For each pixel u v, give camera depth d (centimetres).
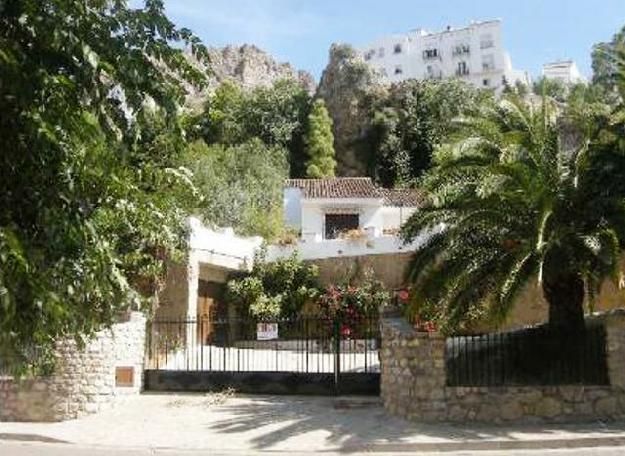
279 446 1279
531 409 1391
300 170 6109
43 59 426
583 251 1381
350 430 1357
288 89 6694
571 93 1562
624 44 1455
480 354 1464
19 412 1576
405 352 1433
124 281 509
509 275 1311
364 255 2745
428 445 1234
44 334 456
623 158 1422
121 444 1334
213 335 2688
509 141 1405
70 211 450
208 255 2570
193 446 1305
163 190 568
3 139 416
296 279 2764
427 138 5759
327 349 2195
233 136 6053
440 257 1503
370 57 10200
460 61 9612
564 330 1470
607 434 1266
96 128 418
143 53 463
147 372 1805
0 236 381
